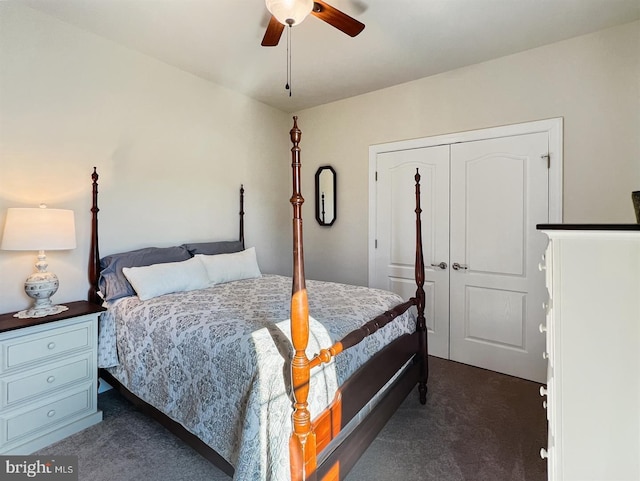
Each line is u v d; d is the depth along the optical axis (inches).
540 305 106.2
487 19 88.5
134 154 107.9
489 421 84.8
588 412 36.3
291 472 48.5
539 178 104.7
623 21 89.6
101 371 91.1
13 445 70.2
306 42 100.2
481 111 114.3
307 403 49.6
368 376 67.7
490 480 64.8
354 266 148.4
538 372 106.9
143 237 110.7
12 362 70.2
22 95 84.6
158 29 94.7
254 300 87.9
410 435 79.1
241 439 50.3
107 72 100.8
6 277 83.4
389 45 101.9
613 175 93.4
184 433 66.4
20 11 83.9
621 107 91.8
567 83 99.2
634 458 34.6
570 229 36.4
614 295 35.0
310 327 63.4
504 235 112.1
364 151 142.9
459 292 122.1
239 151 142.9
